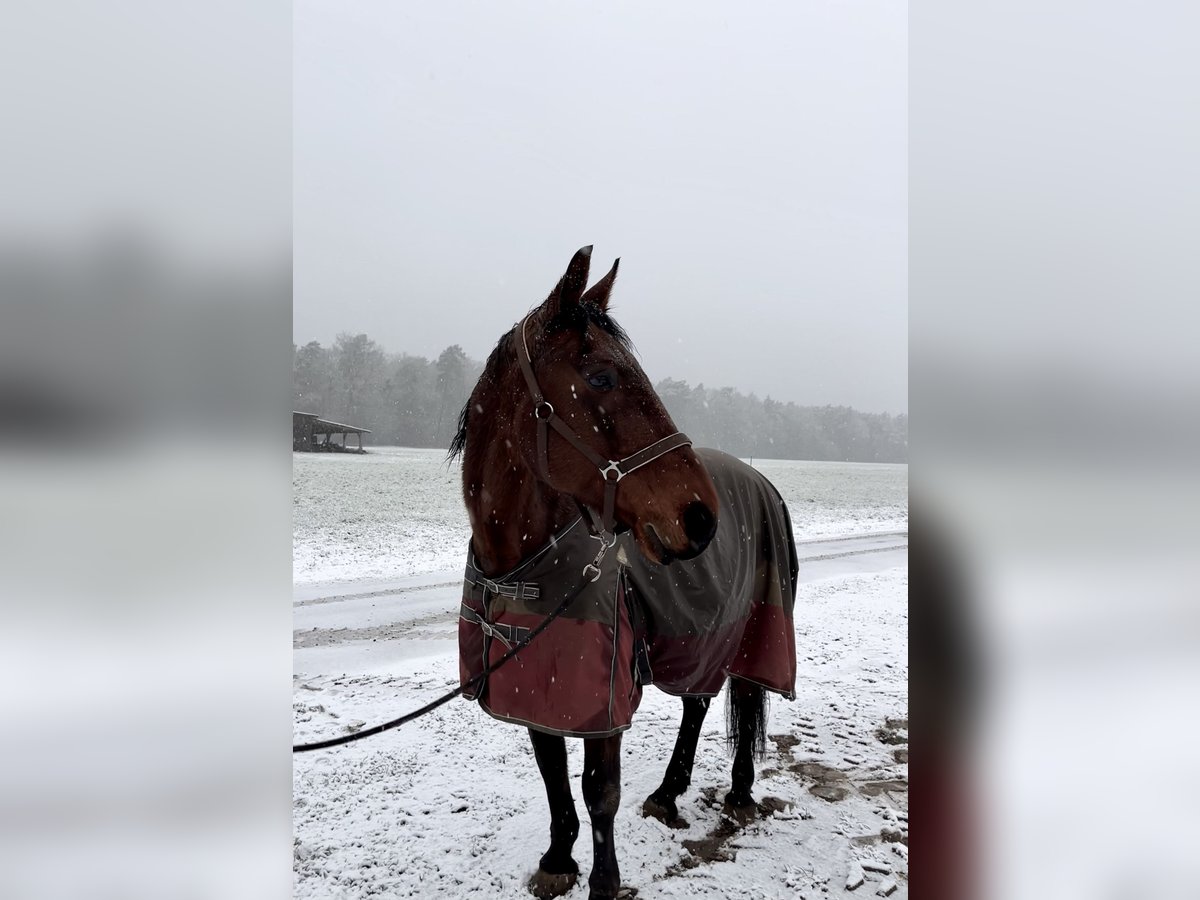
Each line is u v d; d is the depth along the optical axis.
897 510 24.03
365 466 25.75
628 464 2.13
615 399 2.19
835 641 6.46
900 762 3.79
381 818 3.07
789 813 3.21
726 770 3.65
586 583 2.33
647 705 4.72
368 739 3.96
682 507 2.10
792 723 4.34
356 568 10.49
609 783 2.37
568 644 2.30
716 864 2.80
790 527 3.44
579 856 2.81
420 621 7.07
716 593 2.80
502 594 2.41
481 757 3.72
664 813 3.12
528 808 3.18
